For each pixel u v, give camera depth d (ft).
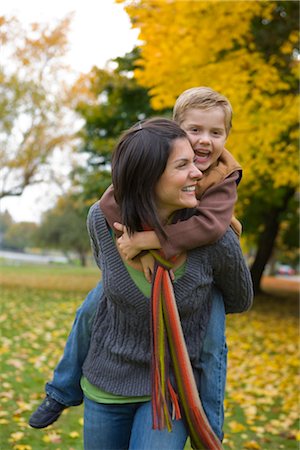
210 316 6.15
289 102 23.84
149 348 5.89
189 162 5.63
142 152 5.50
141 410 5.91
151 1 21.43
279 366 21.63
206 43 22.24
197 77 22.18
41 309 34.58
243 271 6.04
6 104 45.83
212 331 6.10
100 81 47.60
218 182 6.12
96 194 46.70
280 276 143.33
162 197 5.63
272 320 37.14
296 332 31.96
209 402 6.07
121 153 5.66
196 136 6.23
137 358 5.88
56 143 51.26
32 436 12.07
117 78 45.11
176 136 5.60
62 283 59.26
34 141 50.98
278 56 29.78
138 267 5.85
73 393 6.83
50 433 12.30
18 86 45.93
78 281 63.62
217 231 5.68
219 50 23.39
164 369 5.55
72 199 53.31
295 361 22.62
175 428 5.73
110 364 6.08
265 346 26.55
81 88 48.55
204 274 5.85
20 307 35.17
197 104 6.28
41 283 57.88
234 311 6.56
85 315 6.55
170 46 21.58
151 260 5.72
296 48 30.17
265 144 23.85
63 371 6.78
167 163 5.52
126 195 5.67
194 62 22.30
